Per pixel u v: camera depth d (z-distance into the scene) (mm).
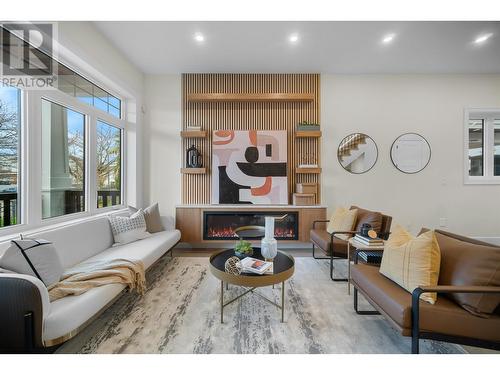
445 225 4078
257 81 4031
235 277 1741
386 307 1502
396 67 3803
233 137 3955
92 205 2979
